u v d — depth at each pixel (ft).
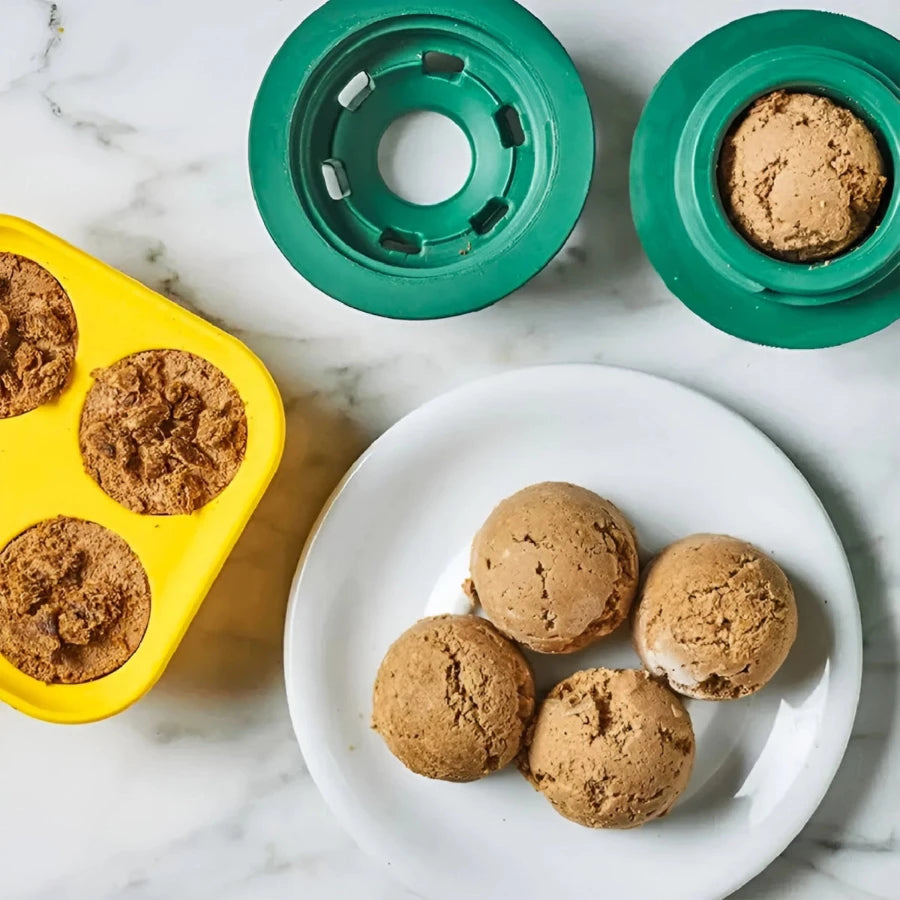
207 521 1.60
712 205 1.49
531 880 1.64
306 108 1.57
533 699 1.57
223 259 1.68
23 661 1.61
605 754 1.51
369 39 1.57
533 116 1.57
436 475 1.65
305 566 1.61
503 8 1.55
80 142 1.69
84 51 1.68
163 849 1.71
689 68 1.53
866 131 1.49
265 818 1.70
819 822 1.69
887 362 1.66
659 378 1.61
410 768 1.56
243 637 1.69
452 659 1.54
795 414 1.67
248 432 1.59
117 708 1.56
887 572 1.67
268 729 1.70
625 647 1.62
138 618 1.61
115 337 1.60
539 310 1.67
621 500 1.65
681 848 1.63
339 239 1.57
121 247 1.69
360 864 1.70
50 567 1.60
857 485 1.67
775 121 1.50
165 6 1.67
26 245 1.60
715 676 1.52
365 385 1.69
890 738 1.68
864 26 1.53
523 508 1.55
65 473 1.61
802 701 1.62
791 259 1.52
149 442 1.60
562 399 1.62
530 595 1.52
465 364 1.68
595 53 1.65
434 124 1.65
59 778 1.71
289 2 1.66
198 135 1.68
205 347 1.60
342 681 1.65
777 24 1.53
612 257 1.67
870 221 1.51
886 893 1.68
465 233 1.62
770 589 1.52
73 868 1.71
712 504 1.64
